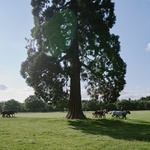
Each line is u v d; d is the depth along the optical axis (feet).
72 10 120.16
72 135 69.51
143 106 393.09
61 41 116.06
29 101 444.55
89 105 377.50
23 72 122.83
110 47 122.52
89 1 120.26
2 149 48.55
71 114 124.67
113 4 124.88
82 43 127.24
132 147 51.55
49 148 49.85
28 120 118.83
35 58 115.85
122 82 127.54
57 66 115.65
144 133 75.36
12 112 168.04
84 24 120.16
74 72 126.31
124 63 126.21
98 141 58.90
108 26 124.16
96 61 130.11
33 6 127.54
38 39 123.44
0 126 92.17
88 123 104.17
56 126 93.71
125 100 392.88
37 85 115.96
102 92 136.26
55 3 127.54
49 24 118.21
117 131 80.53
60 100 130.82
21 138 62.69
